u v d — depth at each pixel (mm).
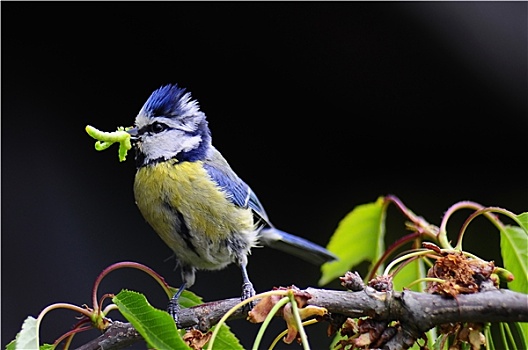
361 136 10992
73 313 10484
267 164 11180
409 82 10375
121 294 4219
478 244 10477
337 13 9977
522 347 5082
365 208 6203
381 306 4617
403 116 10648
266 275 11344
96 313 4848
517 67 9797
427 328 4574
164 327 4109
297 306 4434
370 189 10977
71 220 10750
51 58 10648
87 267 10688
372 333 4617
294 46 10438
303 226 11016
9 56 10477
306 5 10094
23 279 10391
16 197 10562
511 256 5383
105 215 11000
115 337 4867
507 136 10445
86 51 10727
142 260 11016
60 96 10758
